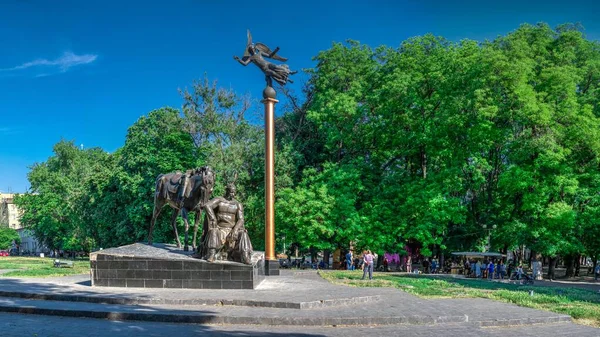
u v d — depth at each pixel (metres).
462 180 38.28
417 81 38.94
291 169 42.00
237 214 19.03
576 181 32.75
